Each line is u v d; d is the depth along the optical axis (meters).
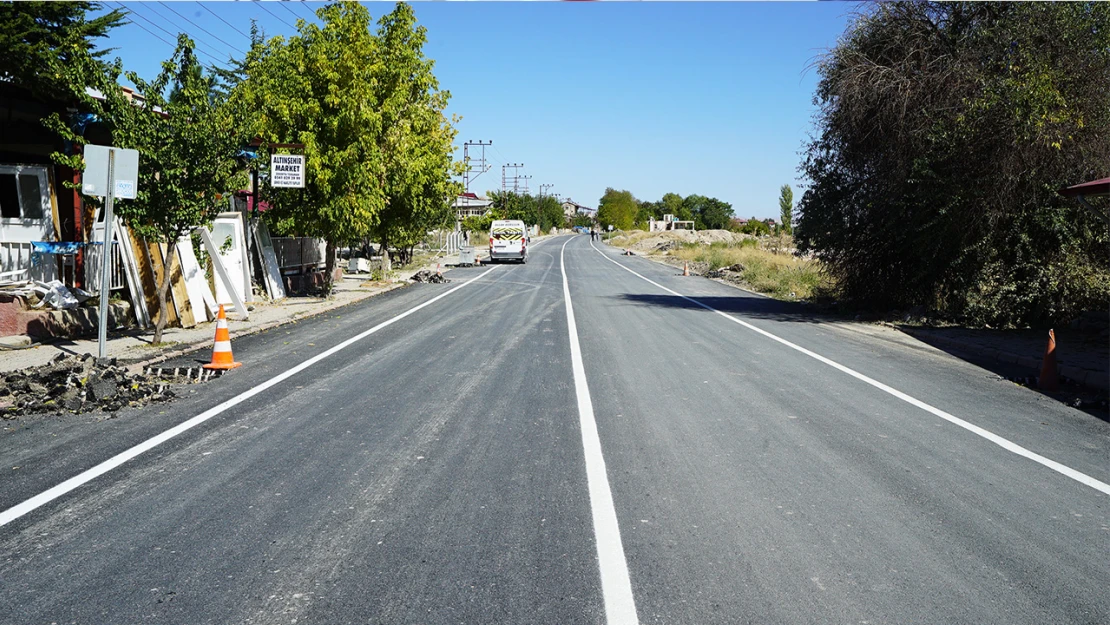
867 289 20.28
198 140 12.04
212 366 10.47
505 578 4.22
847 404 8.84
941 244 17.05
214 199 13.03
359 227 21.28
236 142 12.83
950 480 6.06
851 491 5.76
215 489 5.61
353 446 6.78
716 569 4.37
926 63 18.02
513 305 20.80
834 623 3.78
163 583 4.12
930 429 7.71
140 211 11.95
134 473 5.96
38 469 6.03
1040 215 15.91
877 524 5.11
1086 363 11.61
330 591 4.04
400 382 9.75
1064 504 5.55
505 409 8.29
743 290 28.17
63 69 11.80
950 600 4.04
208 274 16.70
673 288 28.55
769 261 37.03
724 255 44.59
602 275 36.25
